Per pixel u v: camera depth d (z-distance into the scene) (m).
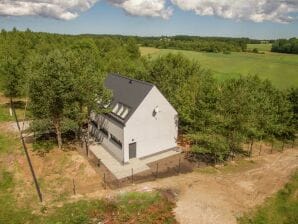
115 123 27.94
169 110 29.42
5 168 25.80
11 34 105.81
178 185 22.98
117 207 19.73
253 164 27.64
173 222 18.42
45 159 27.59
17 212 19.41
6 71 42.25
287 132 34.25
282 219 19.61
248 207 20.41
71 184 23.34
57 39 107.62
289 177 24.81
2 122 38.44
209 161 28.23
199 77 40.66
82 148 30.67
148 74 42.84
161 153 30.06
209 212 19.55
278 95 34.91
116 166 26.78
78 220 18.22
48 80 26.30
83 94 26.78
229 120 26.52
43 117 29.33
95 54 75.69
